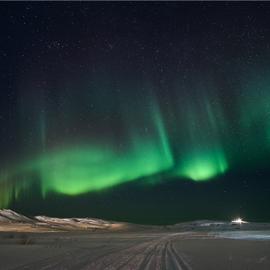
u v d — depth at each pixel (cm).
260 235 6256
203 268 1808
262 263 2045
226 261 2125
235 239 4822
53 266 1838
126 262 2050
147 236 6119
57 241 4416
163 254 2573
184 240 4619
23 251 2781
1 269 1714
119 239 4991
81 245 3600
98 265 1903
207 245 3581
